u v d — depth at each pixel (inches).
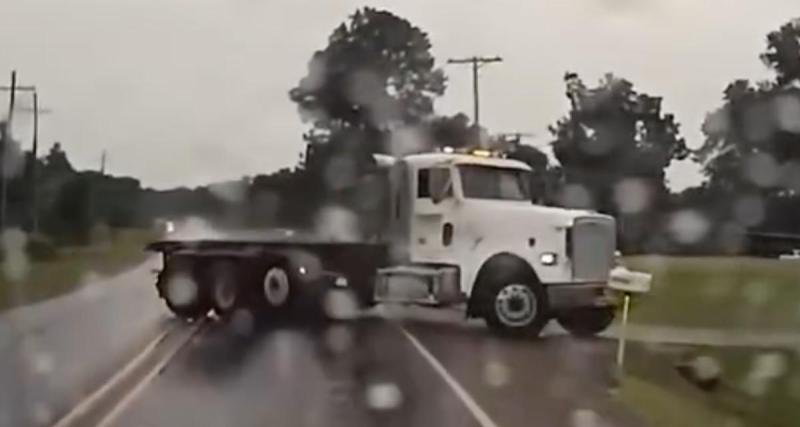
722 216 2037.4
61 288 1337.4
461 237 833.5
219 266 928.3
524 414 473.7
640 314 991.6
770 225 2052.2
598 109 2054.6
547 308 808.9
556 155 2030.0
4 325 876.6
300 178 998.4
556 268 810.2
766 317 971.3
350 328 856.9
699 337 817.5
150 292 1272.1
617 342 780.6
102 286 1374.3
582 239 813.9
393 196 873.5
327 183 964.0
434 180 842.2
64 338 780.6
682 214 1999.3
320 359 660.7
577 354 700.7
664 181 2018.9
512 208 826.2
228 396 516.1
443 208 840.3
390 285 858.1
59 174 2370.8
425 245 847.7
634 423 461.1
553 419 461.4
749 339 811.4
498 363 647.8
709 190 2078.0
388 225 874.1
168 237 1020.5
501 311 814.5
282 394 522.3
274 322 896.3
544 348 737.6
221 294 924.6
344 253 885.2
